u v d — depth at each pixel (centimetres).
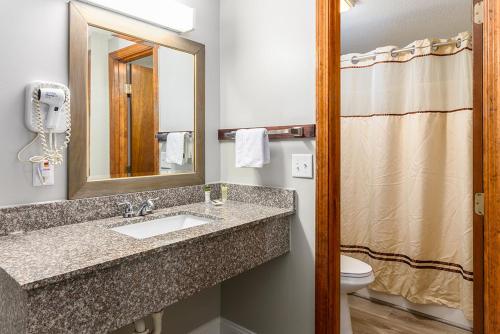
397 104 247
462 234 221
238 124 189
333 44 153
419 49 233
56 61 128
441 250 232
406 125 245
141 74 158
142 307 100
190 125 181
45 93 117
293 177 165
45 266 85
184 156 178
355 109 262
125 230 137
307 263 161
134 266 98
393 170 249
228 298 197
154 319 132
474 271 129
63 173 130
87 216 136
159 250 103
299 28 162
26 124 119
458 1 218
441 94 229
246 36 183
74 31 132
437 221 233
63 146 129
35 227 121
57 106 122
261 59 177
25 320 77
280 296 172
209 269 122
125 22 150
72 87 131
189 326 183
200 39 185
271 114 173
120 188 148
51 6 126
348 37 278
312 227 159
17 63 118
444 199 231
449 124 228
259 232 146
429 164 232
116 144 148
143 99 159
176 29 171
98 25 140
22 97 119
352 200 266
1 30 114
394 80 246
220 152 197
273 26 172
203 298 190
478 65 127
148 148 162
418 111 233
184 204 175
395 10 230
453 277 226
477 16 127
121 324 95
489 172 122
